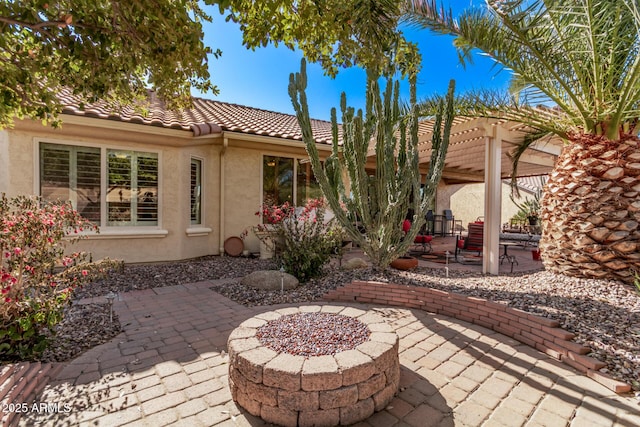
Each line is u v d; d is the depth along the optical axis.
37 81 4.55
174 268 8.29
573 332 3.77
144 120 7.98
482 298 4.80
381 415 2.71
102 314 5.06
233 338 3.14
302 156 11.26
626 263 5.19
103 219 8.10
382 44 4.71
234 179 10.20
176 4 3.26
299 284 6.76
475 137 7.72
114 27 3.37
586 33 4.75
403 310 5.25
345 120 5.75
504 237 10.56
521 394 2.98
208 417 2.68
